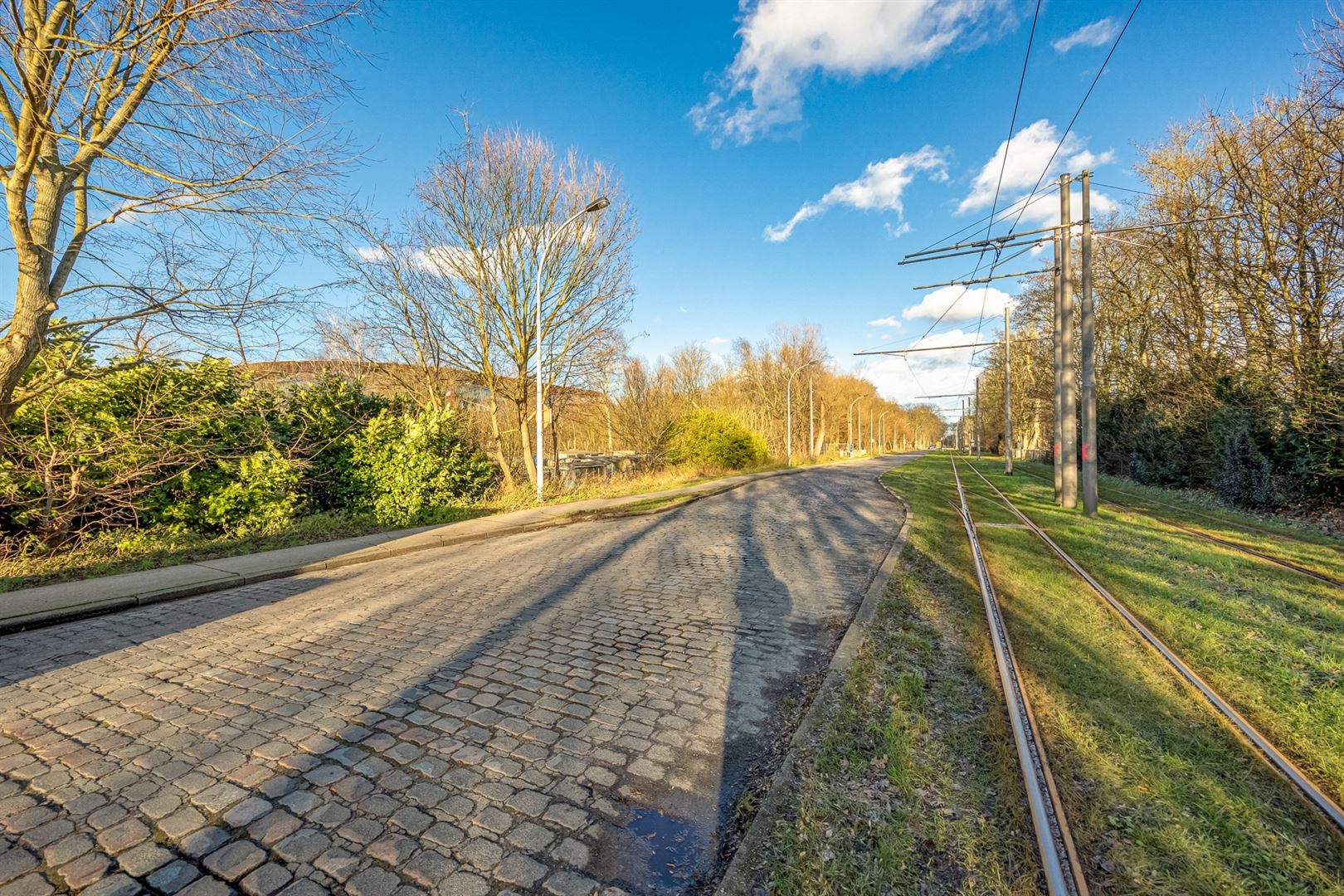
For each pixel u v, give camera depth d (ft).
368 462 43.96
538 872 8.14
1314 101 38.83
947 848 8.52
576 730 12.09
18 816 9.20
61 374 27.17
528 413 63.46
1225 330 56.39
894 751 10.69
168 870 8.05
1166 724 11.67
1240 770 10.20
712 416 109.19
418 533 38.06
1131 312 79.46
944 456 212.02
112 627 19.26
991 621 17.87
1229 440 48.42
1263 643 15.72
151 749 11.27
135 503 32.58
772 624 18.90
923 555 28.22
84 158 23.31
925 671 14.74
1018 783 9.86
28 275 22.40
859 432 249.96
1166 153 65.77
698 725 12.34
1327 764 10.19
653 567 27.76
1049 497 55.16
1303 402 43.06
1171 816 9.05
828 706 12.78
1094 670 14.24
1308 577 22.75
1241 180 48.14
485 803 9.64
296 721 12.43
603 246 61.62
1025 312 112.27
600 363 66.39
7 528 29.55
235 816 9.25
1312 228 43.34
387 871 8.07
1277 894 7.56
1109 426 86.48
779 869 8.01
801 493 64.39
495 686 14.21
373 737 11.76
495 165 55.47
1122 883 7.81
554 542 35.73
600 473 90.12
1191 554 26.96
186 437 33.86
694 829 9.14
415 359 61.93
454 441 50.72
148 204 25.02
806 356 174.50
